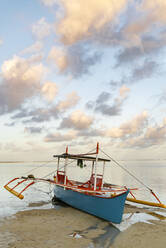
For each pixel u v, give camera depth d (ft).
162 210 41.63
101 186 46.44
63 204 47.37
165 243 25.68
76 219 35.42
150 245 25.11
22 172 174.91
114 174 155.63
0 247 23.88
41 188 73.82
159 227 31.48
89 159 46.85
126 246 24.77
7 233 28.66
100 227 31.48
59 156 48.42
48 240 26.27
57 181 50.42
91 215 37.83
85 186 50.70
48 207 44.47
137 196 57.26
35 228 30.81
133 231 29.76
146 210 41.57
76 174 157.58
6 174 148.56
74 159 49.62
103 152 41.50
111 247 24.41
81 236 27.81
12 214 38.68
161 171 195.21
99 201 36.06
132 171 200.64
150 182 95.04
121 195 32.27
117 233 28.99
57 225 32.27
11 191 48.03
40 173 160.76
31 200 52.13
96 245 24.98
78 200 41.73
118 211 32.55
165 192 64.49
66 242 25.68
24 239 26.50
